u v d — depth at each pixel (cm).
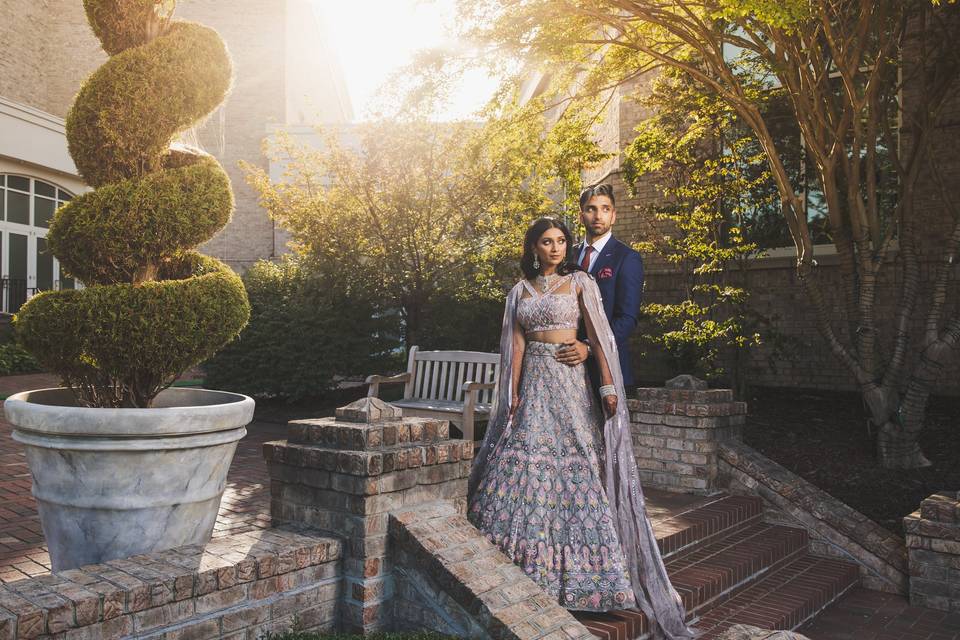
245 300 340
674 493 575
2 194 1667
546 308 355
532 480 336
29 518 450
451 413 623
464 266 971
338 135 976
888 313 910
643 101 868
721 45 674
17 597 209
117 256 318
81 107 327
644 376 1079
